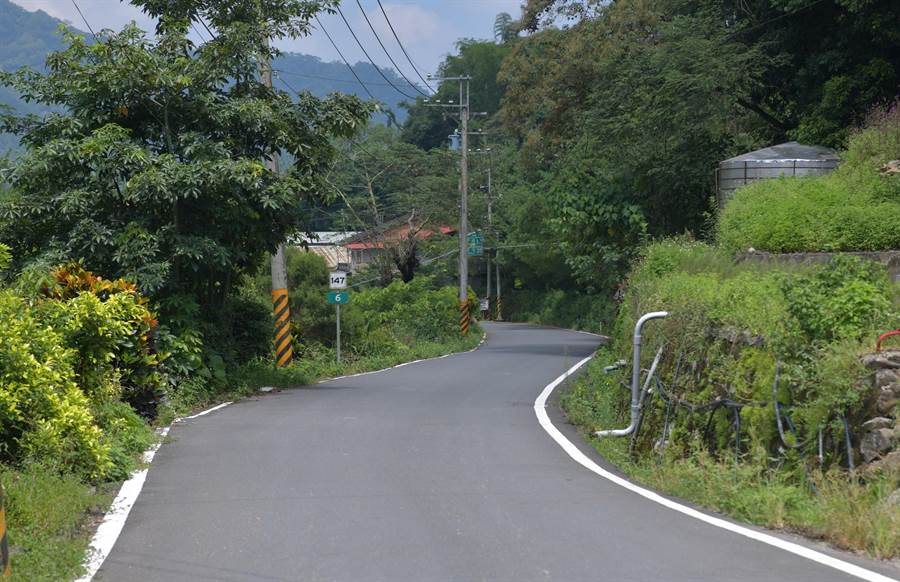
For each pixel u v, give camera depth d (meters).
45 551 6.77
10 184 17.73
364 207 62.53
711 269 16.19
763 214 17.39
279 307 23.14
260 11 20.73
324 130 20.67
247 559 6.73
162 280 17.02
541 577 6.21
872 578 6.09
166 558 6.78
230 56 19.11
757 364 10.15
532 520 7.92
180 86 18.36
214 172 17.41
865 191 17.12
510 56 36.47
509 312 84.25
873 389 8.20
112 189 17.94
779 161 21.33
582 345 42.62
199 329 18.64
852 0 22.30
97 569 6.51
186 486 9.48
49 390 9.46
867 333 9.17
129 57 17.95
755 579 6.10
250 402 17.45
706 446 10.69
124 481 9.77
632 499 8.84
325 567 6.50
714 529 7.56
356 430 13.45
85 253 17.34
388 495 8.98
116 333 12.43
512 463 10.91
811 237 16.11
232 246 18.94
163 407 14.67
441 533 7.47
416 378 23.25
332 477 9.91
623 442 12.71
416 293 46.41
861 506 7.30
